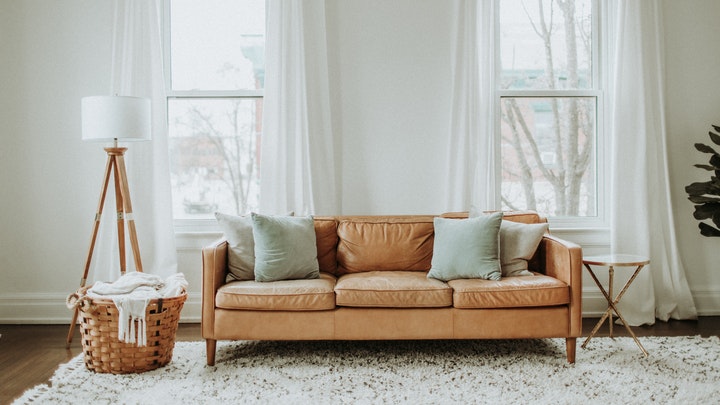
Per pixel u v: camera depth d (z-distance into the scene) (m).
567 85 4.53
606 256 3.65
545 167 4.53
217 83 4.48
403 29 4.32
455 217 3.90
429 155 4.34
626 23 4.25
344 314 3.20
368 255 3.77
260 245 3.45
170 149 4.47
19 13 4.23
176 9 4.46
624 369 3.10
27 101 4.26
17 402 2.68
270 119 4.20
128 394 2.79
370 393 2.78
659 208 4.29
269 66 4.21
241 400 2.70
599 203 4.50
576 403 2.64
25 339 3.84
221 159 4.49
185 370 3.13
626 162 4.27
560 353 3.40
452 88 4.23
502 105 4.51
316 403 2.66
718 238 4.41
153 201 4.20
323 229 3.84
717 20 4.39
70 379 2.99
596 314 4.33
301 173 4.18
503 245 3.54
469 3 4.21
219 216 3.60
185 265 4.31
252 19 4.48
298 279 3.46
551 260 3.47
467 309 3.21
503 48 4.51
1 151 4.26
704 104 4.40
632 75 4.27
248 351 3.50
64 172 4.28
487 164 4.25
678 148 4.40
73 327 3.70
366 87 4.33
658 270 4.28
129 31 4.16
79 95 4.27
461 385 2.88
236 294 3.18
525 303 3.18
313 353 3.44
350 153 4.34
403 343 3.64
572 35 4.52
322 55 4.22
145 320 3.05
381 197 4.35
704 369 3.10
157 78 4.19
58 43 4.25
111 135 3.49
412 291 3.20
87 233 4.30
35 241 4.29
